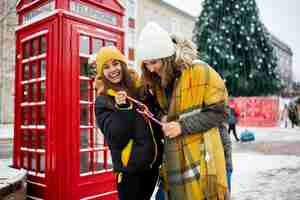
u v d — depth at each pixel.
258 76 23.53
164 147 2.32
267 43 24.30
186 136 2.21
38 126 3.80
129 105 2.50
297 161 8.31
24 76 4.14
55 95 3.54
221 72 23.12
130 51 16.08
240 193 5.23
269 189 5.47
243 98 24.17
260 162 8.24
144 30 2.29
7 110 22.41
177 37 2.32
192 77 2.18
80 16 3.74
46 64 3.66
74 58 3.66
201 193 2.16
